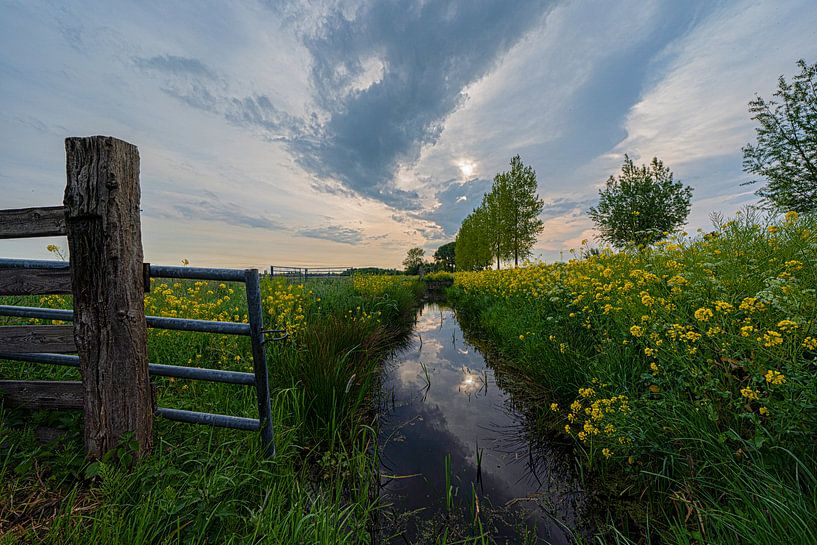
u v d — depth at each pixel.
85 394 1.71
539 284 5.34
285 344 3.46
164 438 1.96
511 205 21.23
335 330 4.25
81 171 1.67
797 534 1.17
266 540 1.44
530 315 4.96
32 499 1.50
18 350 1.96
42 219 1.79
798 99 11.52
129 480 1.61
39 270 1.87
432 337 7.09
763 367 1.62
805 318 1.65
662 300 2.33
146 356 1.83
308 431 2.59
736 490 1.46
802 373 1.46
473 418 3.25
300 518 1.58
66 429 1.88
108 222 1.67
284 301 5.05
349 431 2.77
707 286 2.52
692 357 1.98
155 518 1.42
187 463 1.83
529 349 4.03
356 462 2.31
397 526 1.88
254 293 1.92
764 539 1.22
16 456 1.64
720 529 1.44
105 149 1.66
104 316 1.70
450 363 5.14
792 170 11.52
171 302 3.93
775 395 1.70
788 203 10.83
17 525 1.37
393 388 4.08
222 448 1.95
